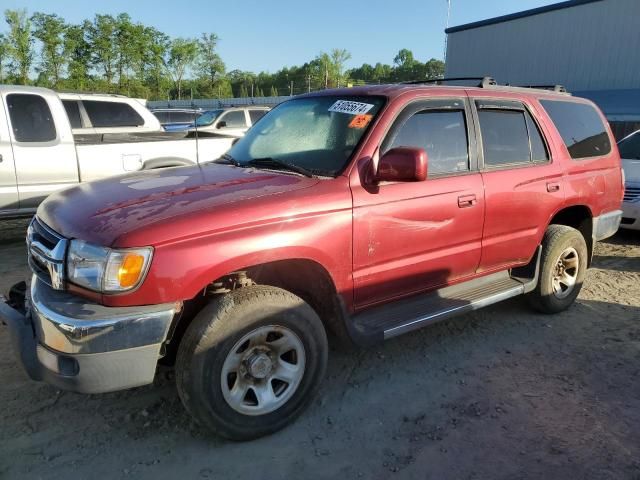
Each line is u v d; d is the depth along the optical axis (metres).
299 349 3.02
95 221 2.69
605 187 4.93
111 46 57.66
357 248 3.21
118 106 9.55
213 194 2.95
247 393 2.96
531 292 4.67
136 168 7.64
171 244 2.56
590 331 4.50
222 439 2.98
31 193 6.81
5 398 3.36
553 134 4.49
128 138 7.80
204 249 2.62
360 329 3.33
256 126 4.34
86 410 3.24
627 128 17.30
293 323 2.94
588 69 20.02
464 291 4.08
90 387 2.54
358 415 3.25
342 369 3.80
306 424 3.15
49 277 2.75
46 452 2.86
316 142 3.58
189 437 3.00
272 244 2.81
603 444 2.99
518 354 4.07
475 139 3.90
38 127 6.82
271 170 3.47
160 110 19.31
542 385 3.62
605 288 5.59
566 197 4.49
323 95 4.04
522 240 4.26
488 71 23.52
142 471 2.74
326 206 3.04
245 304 2.78
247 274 3.16
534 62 21.69
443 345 4.20
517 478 2.72
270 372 2.96
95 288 2.51
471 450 2.94
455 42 24.78
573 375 3.76
